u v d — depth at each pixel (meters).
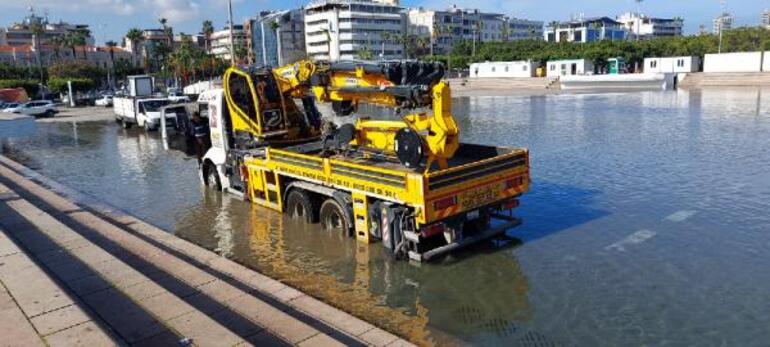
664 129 24.44
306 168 10.56
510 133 25.16
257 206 12.78
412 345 6.06
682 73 65.94
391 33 135.88
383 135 10.88
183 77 96.81
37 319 5.84
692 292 7.58
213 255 9.35
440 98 8.91
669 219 10.97
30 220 10.84
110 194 14.91
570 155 18.59
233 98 13.13
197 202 13.52
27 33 146.62
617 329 6.62
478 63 86.44
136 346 5.68
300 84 12.08
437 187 8.29
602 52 82.56
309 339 6.04
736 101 39.06
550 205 12.34
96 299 6.93
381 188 8.91
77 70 90.00
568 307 7.28
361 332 6.40
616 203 12.30
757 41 81.81
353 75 10.42
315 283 8.27
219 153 13.88
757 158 16.80
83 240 9.45
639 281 8.03
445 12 149.75
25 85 69.38
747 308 7.04
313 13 139.88
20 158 22.52
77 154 22.97
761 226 10.28
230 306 7.00
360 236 9.65
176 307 6.62
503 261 9.02
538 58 88.69
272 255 9.51
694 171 15.25
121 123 35.66
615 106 38.00
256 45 144.88
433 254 8.72
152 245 9.72
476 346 6.29
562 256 9.17
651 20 184.75
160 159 20.56
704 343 6.22
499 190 9.26
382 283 8.20
